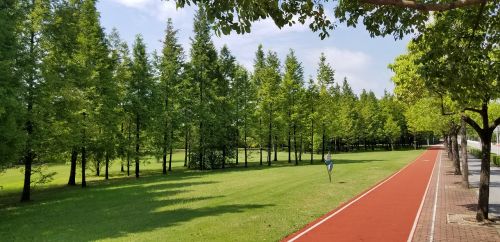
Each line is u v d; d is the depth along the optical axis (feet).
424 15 33.24
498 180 94.68
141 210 62.69
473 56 36.47
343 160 194.18
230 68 178.40
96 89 116.78
